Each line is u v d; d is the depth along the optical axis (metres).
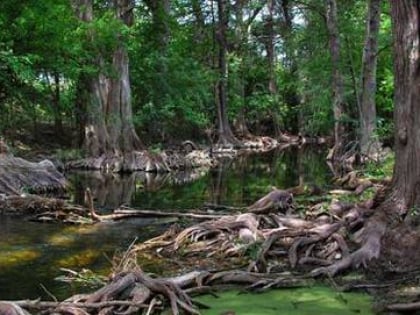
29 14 17.78
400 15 9.16
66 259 9.31
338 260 8.69
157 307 6.82
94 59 23.97
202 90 34.38
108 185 19.42
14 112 24.20
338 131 28.67
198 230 10.13
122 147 25.16
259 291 7.65
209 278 7.84
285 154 35.66
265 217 10.61
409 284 7.67
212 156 32.22
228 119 44.28
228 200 15.92
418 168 8.84
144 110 30.95
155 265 9.05
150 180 21.30
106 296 6.77
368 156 22.14
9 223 12.09
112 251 9.87
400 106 9.18
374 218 9.08
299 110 46.53
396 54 9.28
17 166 15.98
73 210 12.93
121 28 23.78
